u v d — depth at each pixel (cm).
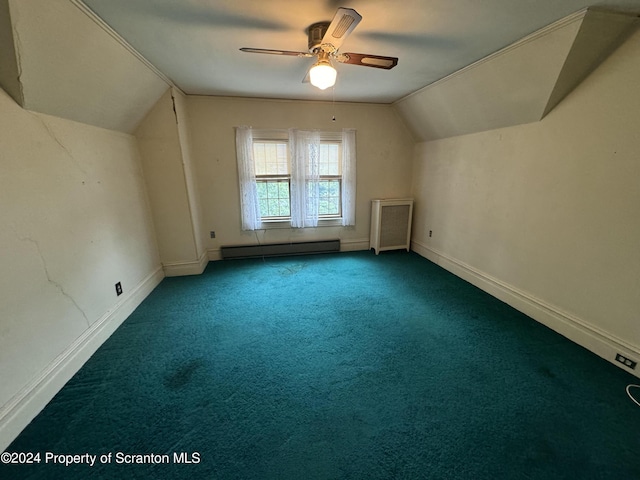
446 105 322
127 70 227
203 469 132
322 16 174
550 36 187
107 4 158
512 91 239
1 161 150
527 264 261
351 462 135
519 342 224
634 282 182
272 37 202
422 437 147
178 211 343
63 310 188
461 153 340
